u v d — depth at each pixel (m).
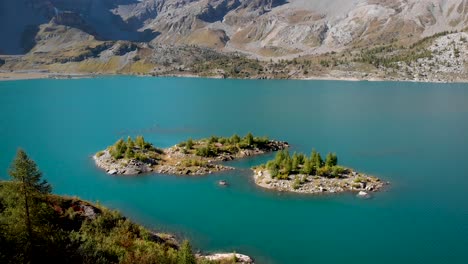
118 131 167.25
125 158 111.81
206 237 67.94
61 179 101.06
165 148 131.50
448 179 100.00
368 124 181.62
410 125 178.75
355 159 119.94
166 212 79.25
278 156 102.56
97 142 146.75
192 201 85.12
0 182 45.56
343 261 60.41
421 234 69.31
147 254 44.66
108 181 99.12
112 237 50.53
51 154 127.94
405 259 61.06
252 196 87.44
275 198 86.31
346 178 96.06
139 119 196.75
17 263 33.91
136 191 91.69
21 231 36.94
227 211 79.44
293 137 152.75
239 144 126.06
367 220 75.25
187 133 162.75
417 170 108.06
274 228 71.75
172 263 44.66
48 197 55.00
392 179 99.88
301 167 101.94
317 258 61.09
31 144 143.00
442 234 69.38
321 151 130.25
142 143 119.94
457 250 63.75
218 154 119.44
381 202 84.00
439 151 130.12
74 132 165.25
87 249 41.16
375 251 63.44
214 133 162.38
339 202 83.81
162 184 96.19
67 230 50.84
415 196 87.69
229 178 100.06
